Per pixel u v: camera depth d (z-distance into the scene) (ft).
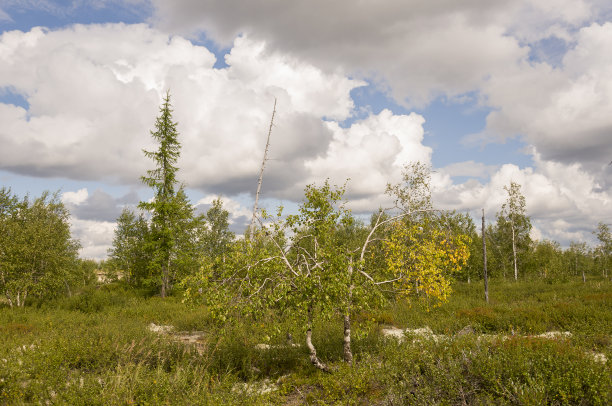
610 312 43.34
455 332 39.37
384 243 30.40
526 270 119.24
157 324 49.52
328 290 24.07
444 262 30.17
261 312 25.23
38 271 72.33
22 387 21.07
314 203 28.84
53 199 94.17
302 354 30.30
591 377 18.13
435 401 19.25
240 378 26.27
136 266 93.86
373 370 23.59
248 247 26.73
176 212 86.79
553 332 38.68
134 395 20.40
